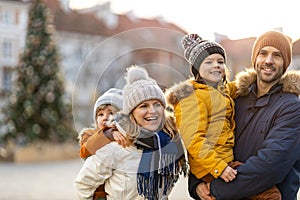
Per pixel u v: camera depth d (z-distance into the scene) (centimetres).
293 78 270
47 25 1836
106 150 257
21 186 1050
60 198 884
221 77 272
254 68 281
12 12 4153
